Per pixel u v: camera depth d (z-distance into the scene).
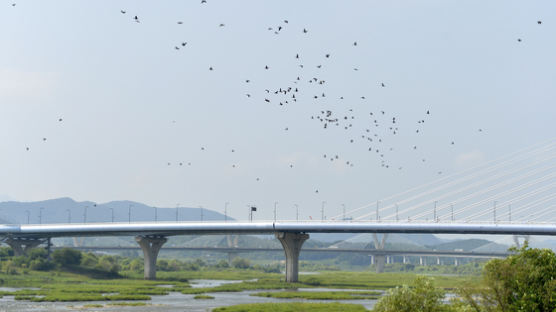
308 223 197.62
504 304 59.53
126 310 113.06
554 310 55.75
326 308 111.44
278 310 108.81
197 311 111.31
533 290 58.25
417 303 60.44
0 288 168.62
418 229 189.75
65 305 120.88
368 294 157.12
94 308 115.69
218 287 174.75
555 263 59.50
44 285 172.50
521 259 60.75
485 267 61.28
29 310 111.31
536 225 180.62
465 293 61.62
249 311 108.31
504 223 183.88
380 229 192.12
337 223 195.62
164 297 143.25
